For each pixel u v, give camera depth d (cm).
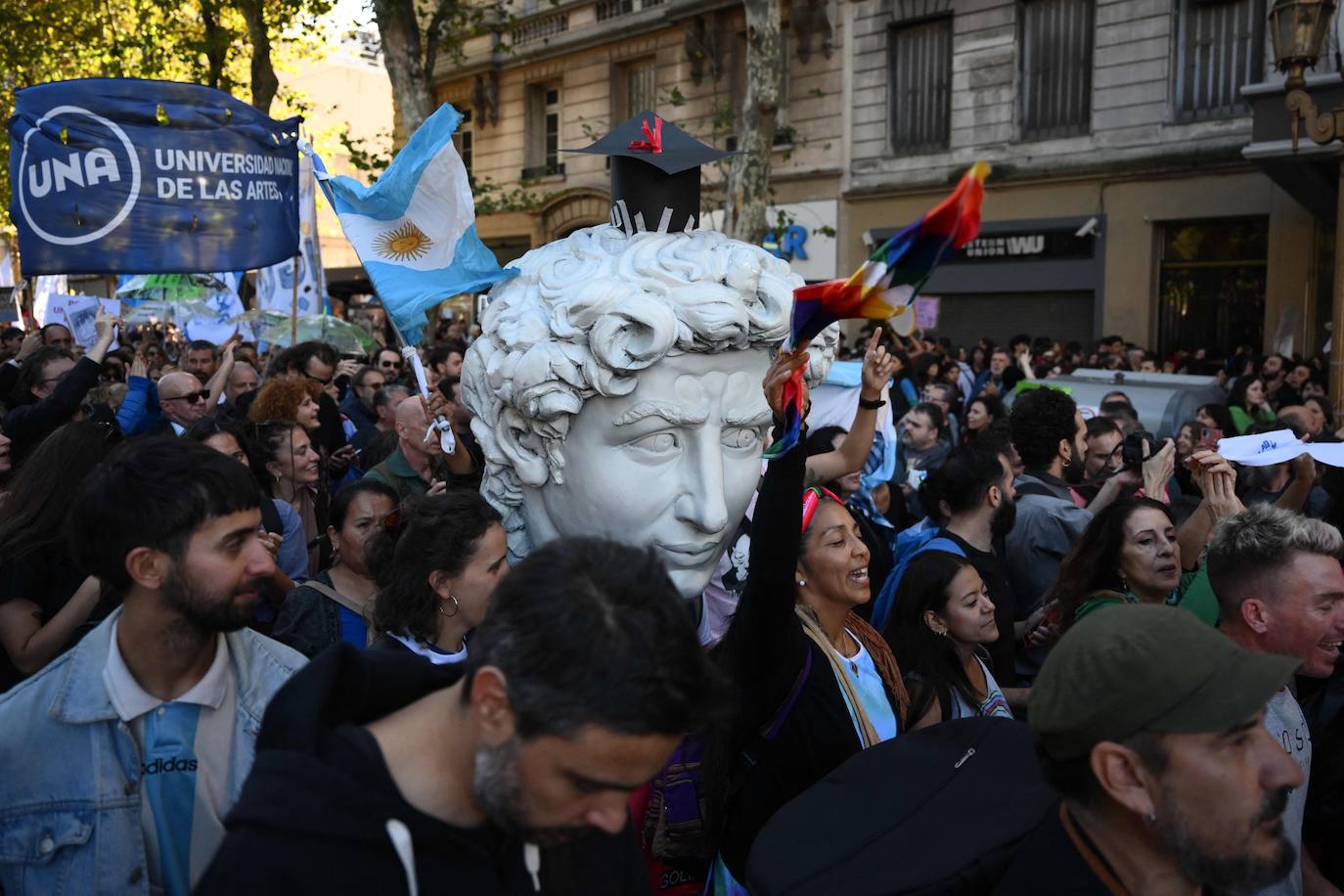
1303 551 257
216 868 139
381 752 150
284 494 471
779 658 256
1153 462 439
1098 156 1661
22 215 475
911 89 1877
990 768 209
